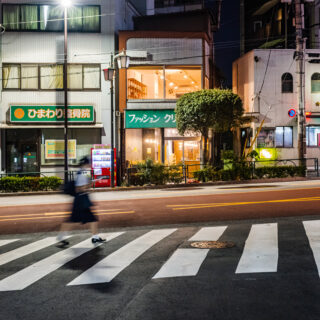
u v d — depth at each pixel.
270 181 20.89
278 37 35.81
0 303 4.71
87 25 24.30
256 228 8.97
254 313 4.08
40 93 23.92
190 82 24.86
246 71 29.39
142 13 30.98
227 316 4.03
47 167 24.02
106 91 24.19
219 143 33.06
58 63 24.05
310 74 28.09
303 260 6.06
